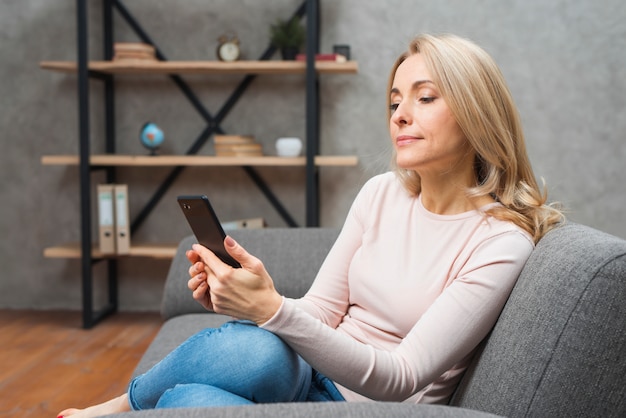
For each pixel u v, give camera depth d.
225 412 0.82
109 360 2.94
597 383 0.97
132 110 3.73
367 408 0.84
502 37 3.53
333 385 1.31
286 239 2.19
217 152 3.44
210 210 1.11
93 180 3.82
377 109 3.61
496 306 1.18
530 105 3.55
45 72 3.73
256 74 3.65
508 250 1.19
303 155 3.66
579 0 3.49
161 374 1.17
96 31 3.73
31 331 3.40
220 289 1.15
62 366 2.86
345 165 3.62
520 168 1.31
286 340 1.15
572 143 3.55
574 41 3.50
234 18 3.65
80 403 2.45
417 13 3.55
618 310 0.97
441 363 1.15
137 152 3.75
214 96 3.69
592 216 3.57
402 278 1.31
